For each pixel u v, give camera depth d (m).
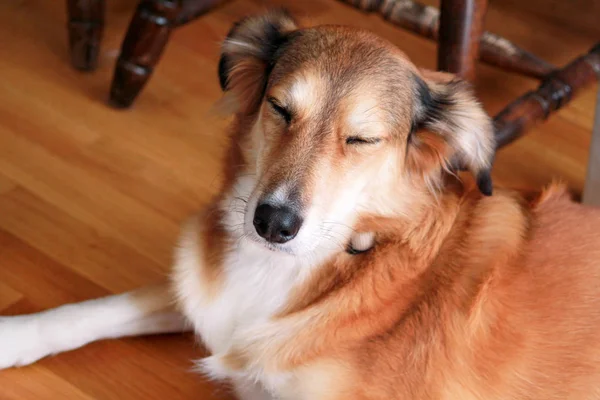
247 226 0.93
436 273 0.96
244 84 1.00
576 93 1.29
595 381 0.95
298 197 0.91
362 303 0.95
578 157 1.37
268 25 1.00
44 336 1.01
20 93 1.31
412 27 1.29
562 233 0.98
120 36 1.44
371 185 0.95
